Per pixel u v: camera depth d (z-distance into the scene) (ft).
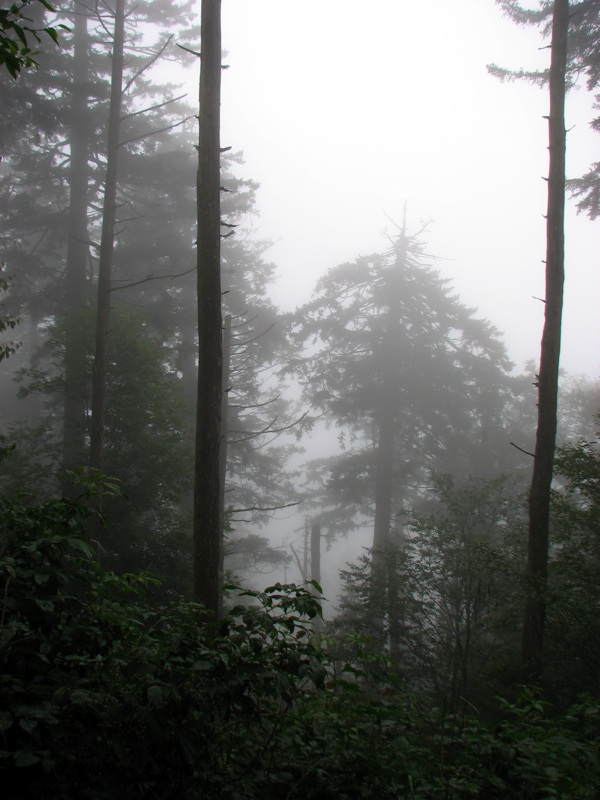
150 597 46.98
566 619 33.50
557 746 15.33
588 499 37.09
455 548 41.42
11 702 10.77
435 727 18.62
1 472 52.03
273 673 12.51
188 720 12.26
